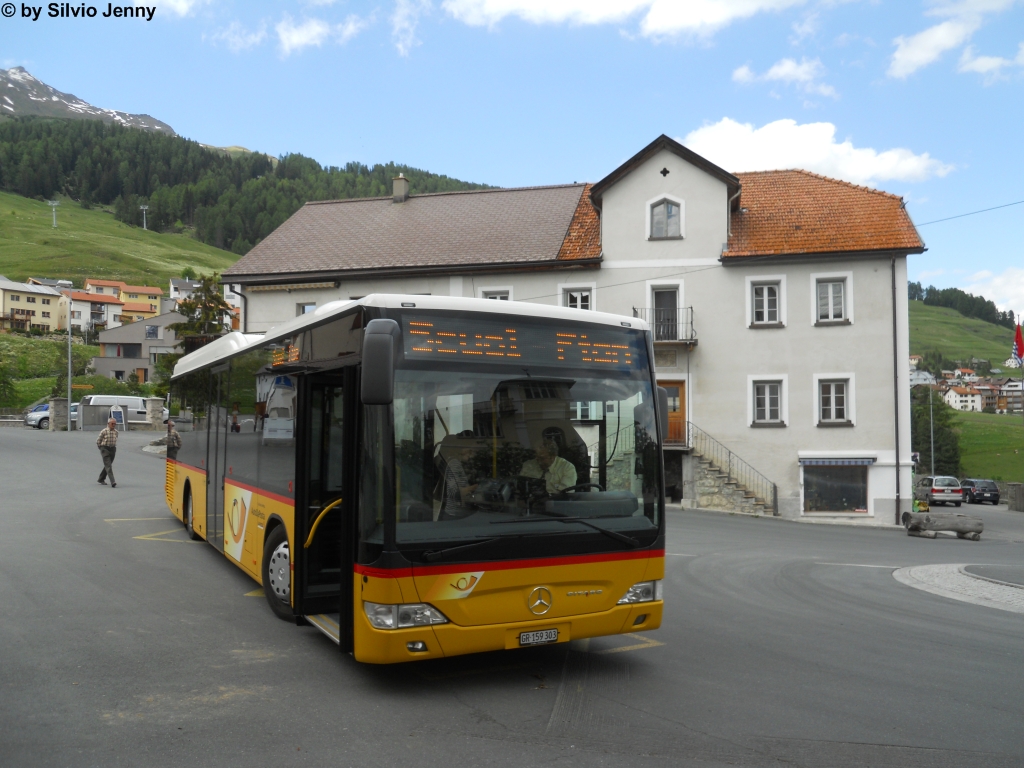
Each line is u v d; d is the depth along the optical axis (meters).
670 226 29.41
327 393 7.81
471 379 6.20
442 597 5.82
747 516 27.42
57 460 30.38
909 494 27.75
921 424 90.19
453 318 6.25
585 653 7.42
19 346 103.12
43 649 7.17
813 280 28.41
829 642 8.07
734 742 5.21
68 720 5.47
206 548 13.12
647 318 29.17
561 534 6.26
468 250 30.84
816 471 28.28
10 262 176.12
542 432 6.37
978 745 5.22
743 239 29.17
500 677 6.59
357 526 5.95
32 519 16.06
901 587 12.12
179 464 14.75
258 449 9.22
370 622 5.75
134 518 16.77
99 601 9.13
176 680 6.38
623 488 6.64
